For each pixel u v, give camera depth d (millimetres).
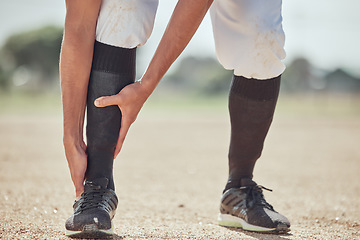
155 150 9117
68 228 2389
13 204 3477
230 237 2613
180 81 91250
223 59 2639
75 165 2465
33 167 5969
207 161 7625
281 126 17156
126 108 2408
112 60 2410
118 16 2373
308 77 67938
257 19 2477
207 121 19641
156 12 2477
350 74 75250
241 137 2781
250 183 2875
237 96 2701
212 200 4273
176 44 2330
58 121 16266
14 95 48812
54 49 66938
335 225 3133
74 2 2318
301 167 6898
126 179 5473
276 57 2541
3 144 8844
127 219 3205
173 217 3359
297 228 2998
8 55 67312
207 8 2344
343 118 23047
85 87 2430
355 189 4902
